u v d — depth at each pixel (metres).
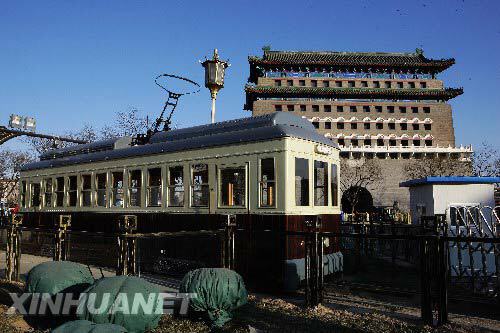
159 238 10.09
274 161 8.41
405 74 72.50
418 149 63.84
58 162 13.70
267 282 8.25
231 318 6.25
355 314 6.75
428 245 6.25
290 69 71.56
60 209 13.29
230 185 9.07
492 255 9.54
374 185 62.25
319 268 7.12
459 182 13.70
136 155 10.98
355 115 68.31
